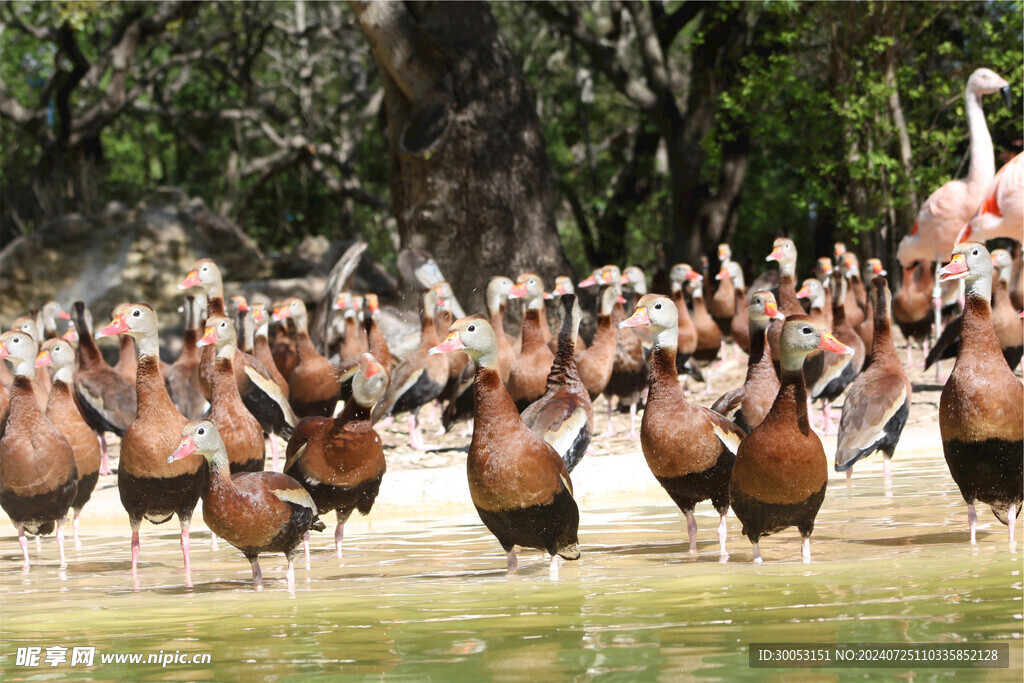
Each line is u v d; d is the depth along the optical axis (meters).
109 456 17.91
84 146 40.06
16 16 40.16
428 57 25.36
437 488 13.29
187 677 5.88
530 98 26.83
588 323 26.55
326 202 51.19
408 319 25.55
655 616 6.77
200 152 50.22
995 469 8.62
